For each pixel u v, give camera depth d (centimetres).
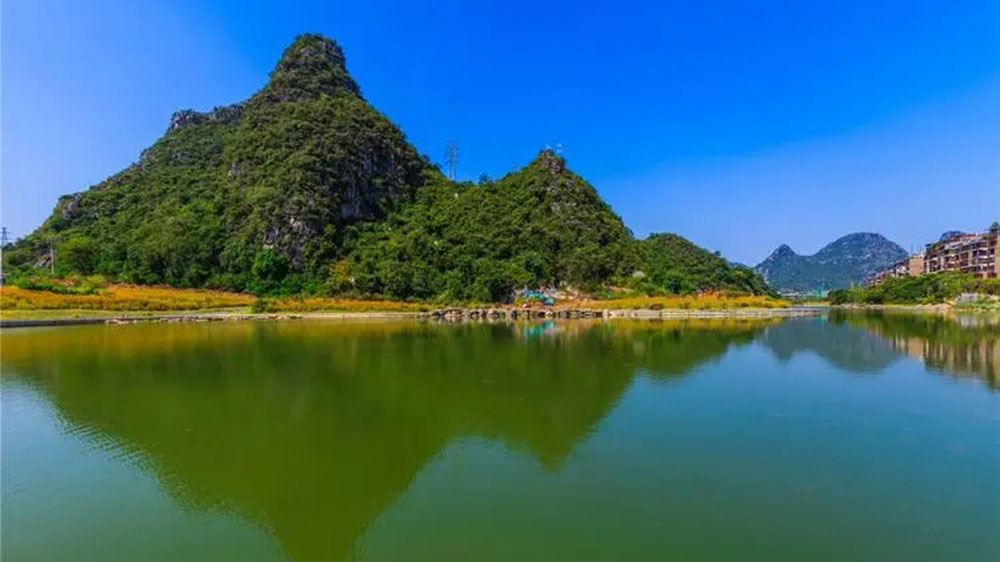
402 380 2544
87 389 2336
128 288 8044
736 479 1329
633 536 1062
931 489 1262
